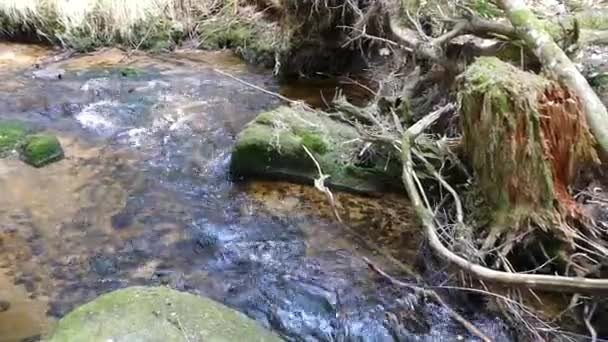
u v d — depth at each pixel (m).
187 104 5.70
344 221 3.98
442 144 3.71
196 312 2.72
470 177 3.56
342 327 3.13
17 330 3.02
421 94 4.48
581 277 2.86
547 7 5.00
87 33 7.29
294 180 4.44
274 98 5.86
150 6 7.50
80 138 5.06
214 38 7.32
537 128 3.03
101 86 6.09
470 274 2.98
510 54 3.93
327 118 4.70
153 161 4.73
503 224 3.19
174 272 3.53
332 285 3.40
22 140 4.93
